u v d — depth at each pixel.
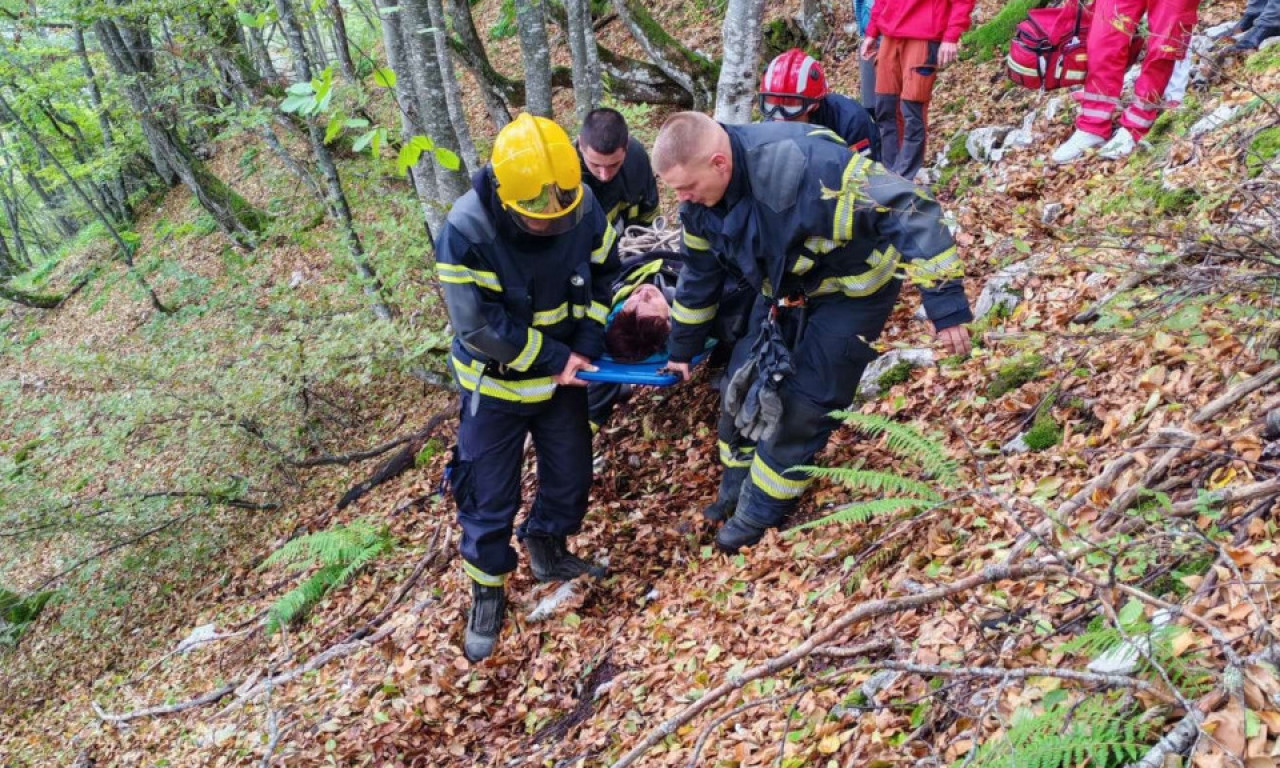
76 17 8.29
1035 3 6.89
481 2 15.81
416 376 8.24
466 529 3.92
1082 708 1.92
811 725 2.67
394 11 6.09
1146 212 3.46
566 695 3.81
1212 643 1.92
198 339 8.65
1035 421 3.38
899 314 4.68
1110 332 2.86
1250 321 2.69
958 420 3.74
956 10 4.92
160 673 6.41
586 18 6.87
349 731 4.11
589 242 3.57
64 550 9.55
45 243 29.05
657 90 9.27
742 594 3.61
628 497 4.85
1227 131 3.97
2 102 13.99
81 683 7.45
